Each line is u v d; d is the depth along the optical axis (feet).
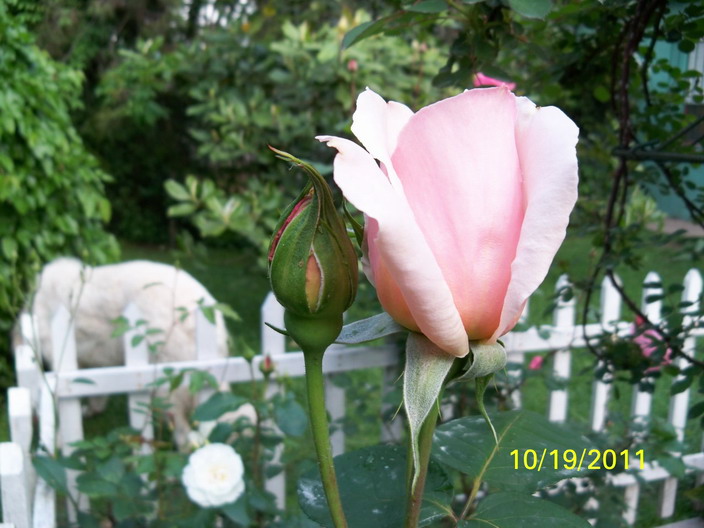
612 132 6.08
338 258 1.53
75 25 24.12
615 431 6.92
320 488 2.09
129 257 22.90
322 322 1.58
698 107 5.70
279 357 7.35
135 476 5.30
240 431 5.84
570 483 6.50
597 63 5.20
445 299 1.44
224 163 17.51
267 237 12.28
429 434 1.69
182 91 19.54
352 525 1.98
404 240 1.37
